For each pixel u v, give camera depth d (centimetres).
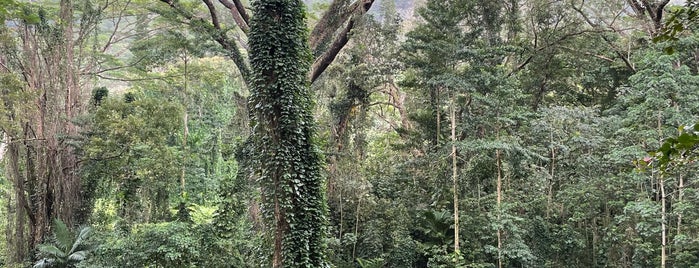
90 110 1967
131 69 2503
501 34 1958
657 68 1118
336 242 1392
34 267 1422
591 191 1341
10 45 1572
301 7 1105
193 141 2498
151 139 1727
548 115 1457
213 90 2750
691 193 1145
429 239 1531
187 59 2402
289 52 1061
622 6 1728
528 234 1388
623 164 1311
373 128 2173
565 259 1444
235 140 1758
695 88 1108
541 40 1847
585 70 1919
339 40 1644
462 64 1528
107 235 1502
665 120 1128
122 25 3008
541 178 1401
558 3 1781
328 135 1748
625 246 1336
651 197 1240
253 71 1070
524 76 1911
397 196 1655
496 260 1408
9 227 1742
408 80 1653
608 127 1438
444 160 1448
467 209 1459
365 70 1727
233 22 2492
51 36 1677
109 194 1923
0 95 1416
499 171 1372
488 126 1471
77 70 1862
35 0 2106
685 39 1220
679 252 1164
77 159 1777
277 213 1030
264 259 1065
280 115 1037
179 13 1745
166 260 1281
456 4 1545
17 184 1595
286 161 1023
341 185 1552
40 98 1606
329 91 1870
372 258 1476
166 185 1811
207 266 1338
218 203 1521
